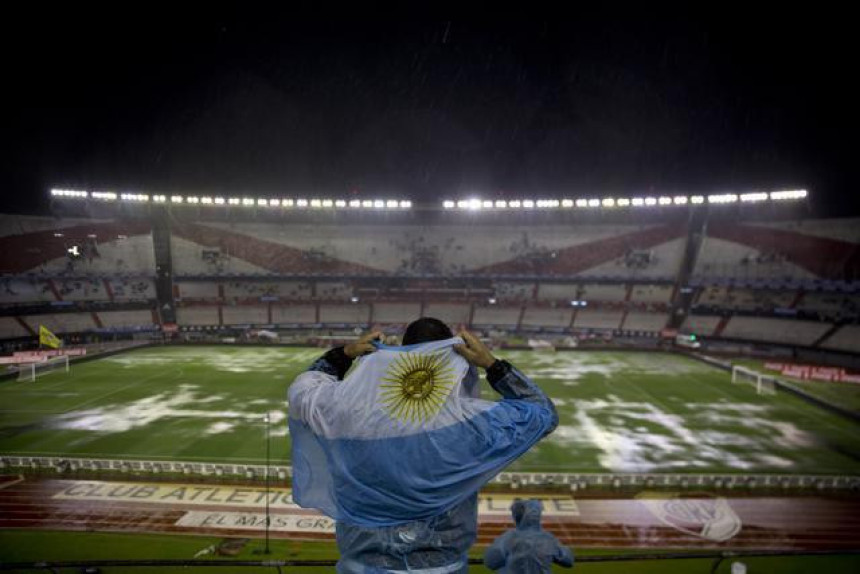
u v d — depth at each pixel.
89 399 38.59
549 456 27.86
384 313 76.31
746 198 62.81
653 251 77.62
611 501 23.08
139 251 73.69
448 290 78.31
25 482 24.31
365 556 1.93
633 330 70.75
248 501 22.64
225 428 32.12
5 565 11.67
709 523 21.33
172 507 22.06
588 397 40.19
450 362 2.09
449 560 1.94
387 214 84.12
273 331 72.56
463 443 1.90
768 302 67.19
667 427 32.97
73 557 18.20
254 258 78.56
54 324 62.25
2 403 37.47
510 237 82.69
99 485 24.05
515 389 2.14
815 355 58.16
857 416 33.97
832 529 20.89
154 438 30.27
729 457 28.00
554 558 4.02
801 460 27.62
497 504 22.73
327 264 79.56
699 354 60.19
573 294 76.62
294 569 17.50
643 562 18.39
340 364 2.42
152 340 66.38
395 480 1.89
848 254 64.69
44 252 66.12
